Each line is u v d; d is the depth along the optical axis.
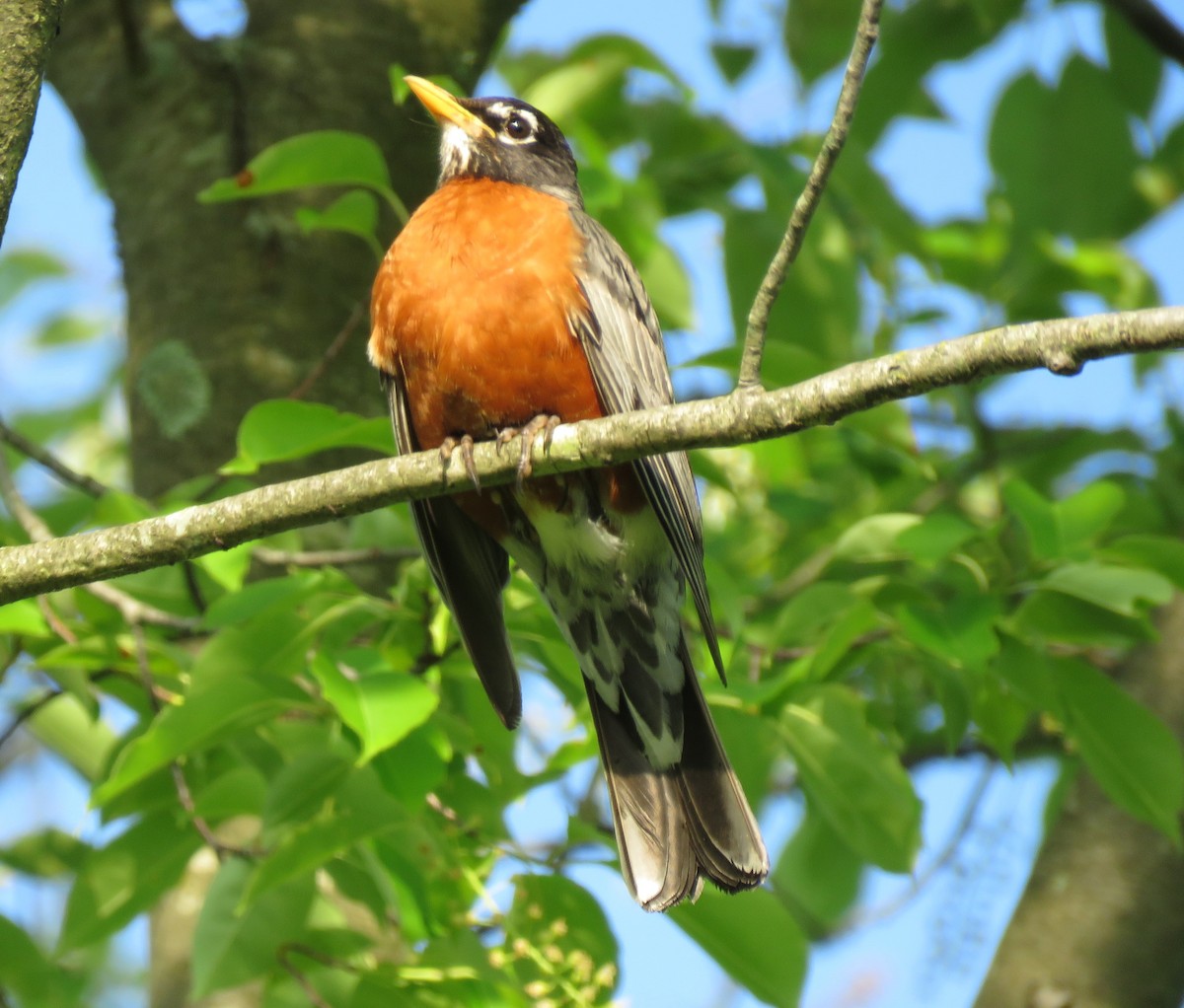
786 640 8.57
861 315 11.86
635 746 8.26
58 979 9.23
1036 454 13.70
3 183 5.73
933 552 8.26
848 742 8.58
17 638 8.45
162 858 8.34
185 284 10.73
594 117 12.53
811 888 12.04
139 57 11.32
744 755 8.94
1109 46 13.25
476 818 7.97
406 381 8.55
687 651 8.43
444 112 10.13
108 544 6.39
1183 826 10.39
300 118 11.08
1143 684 10.97
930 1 13.18
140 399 10.57
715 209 12.39
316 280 10.77
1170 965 10.18
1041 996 10.08
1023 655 8.31
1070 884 10.48
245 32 11.55
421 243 8.41
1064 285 12.88
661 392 8.98
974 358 5.59
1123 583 7.88
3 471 8.97
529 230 8.30
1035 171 12.77
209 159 10.98
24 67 5.77
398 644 8.45
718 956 7.90
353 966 7.50
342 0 11.50
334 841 7.11
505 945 7.53
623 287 8.69
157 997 9.25
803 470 11.83
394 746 7.33
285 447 8.28
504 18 12.05
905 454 9.53
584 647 8.53
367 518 9.07
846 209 13.30
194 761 8.52
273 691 7.51
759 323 6.08
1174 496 12.88
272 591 7.78
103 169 11.53
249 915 7.63
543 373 8.26
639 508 8.41
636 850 7.85
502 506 8.47
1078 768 11.11
